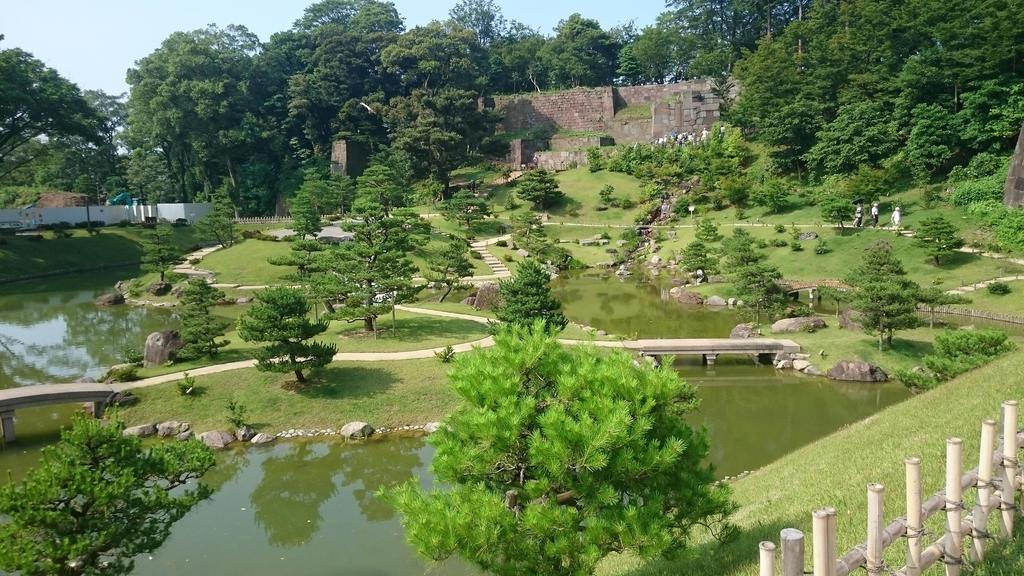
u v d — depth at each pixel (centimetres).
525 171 9519
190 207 8988
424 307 4447
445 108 9162
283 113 10475
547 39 12512
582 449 1013
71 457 1310
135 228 8331
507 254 6794
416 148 8825
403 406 2861
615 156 9325
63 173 10350
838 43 7612
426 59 10294
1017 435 959
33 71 7000
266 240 6869
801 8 10062
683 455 1138
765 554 696
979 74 6084
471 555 1002
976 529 858
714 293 5219
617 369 1145
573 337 3797
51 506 1264
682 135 9444
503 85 12294
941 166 6334
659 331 4316
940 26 6303
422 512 1016
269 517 2080
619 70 11644
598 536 1016
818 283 4788
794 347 3538
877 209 5706
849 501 1272
